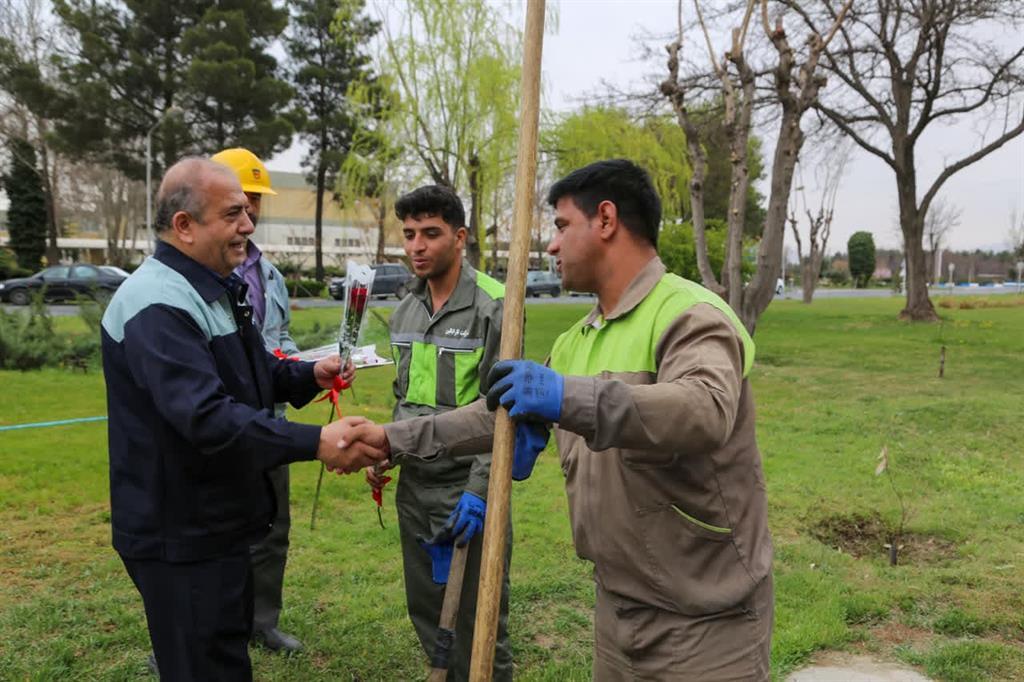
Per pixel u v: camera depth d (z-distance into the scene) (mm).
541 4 1527
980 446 7168
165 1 29125
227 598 2076
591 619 3703
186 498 1997
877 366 12375
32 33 29859
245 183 3373
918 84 18328
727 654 1705
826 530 4992
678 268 21266
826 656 3410
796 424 8078
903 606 3855
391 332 2902
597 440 1404
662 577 1715
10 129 33781
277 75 35625
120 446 2002
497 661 2736
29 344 11125
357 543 4664
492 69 16719
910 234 20516
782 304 30344
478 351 2674
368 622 3627
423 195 2656
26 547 4445
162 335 1901
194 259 2072
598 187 1730
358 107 18594
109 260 42531
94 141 29922
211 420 1842
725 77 8508
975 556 4527
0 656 3195
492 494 1470
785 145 8383
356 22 20453
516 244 1530
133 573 2061
